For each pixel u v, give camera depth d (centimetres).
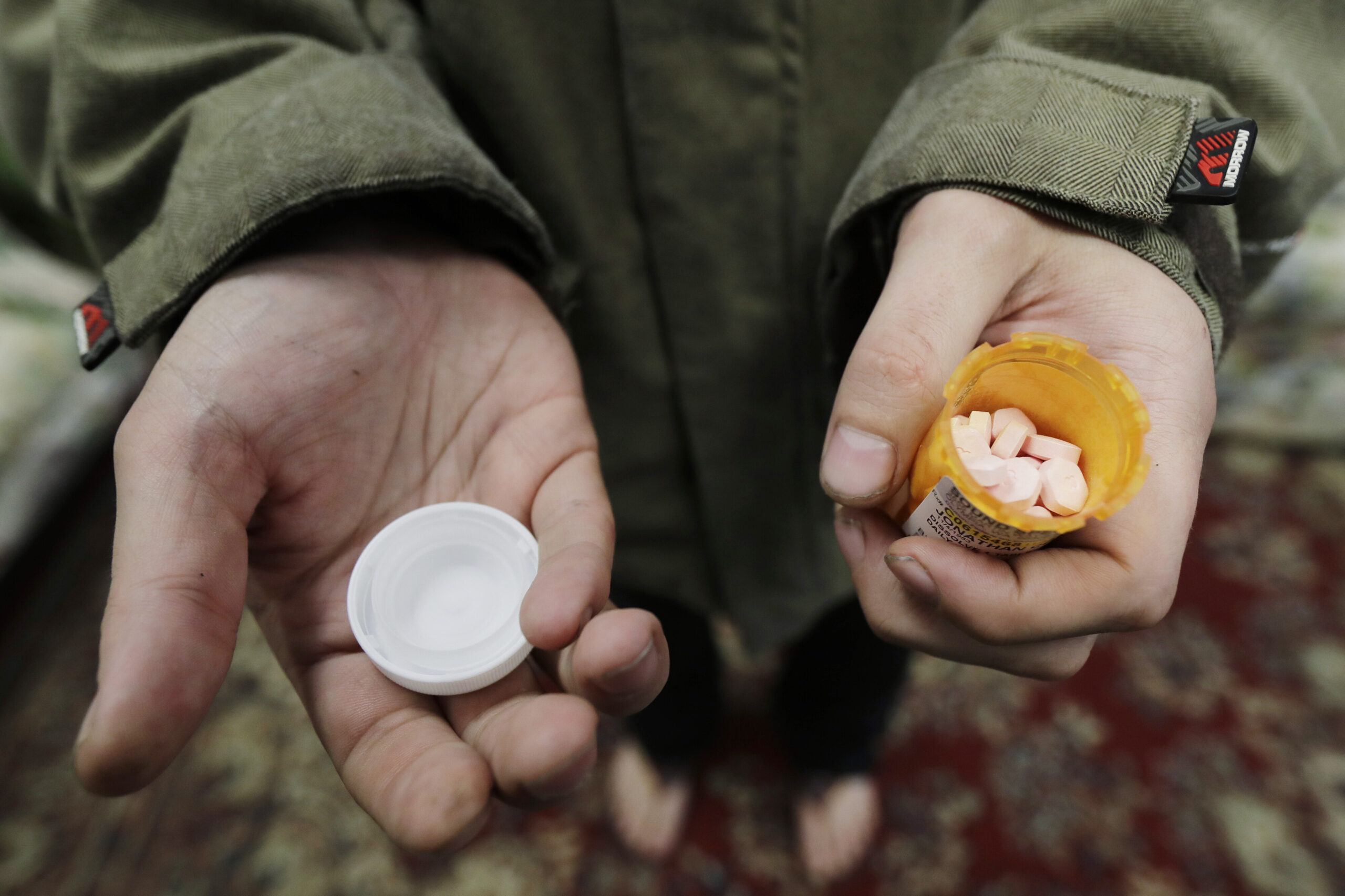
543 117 23
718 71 22
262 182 18
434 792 16
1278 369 50
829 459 17
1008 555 17
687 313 26
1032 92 18
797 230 25
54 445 48
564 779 16
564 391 22
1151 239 18
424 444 21
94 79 20
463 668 19
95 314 20
